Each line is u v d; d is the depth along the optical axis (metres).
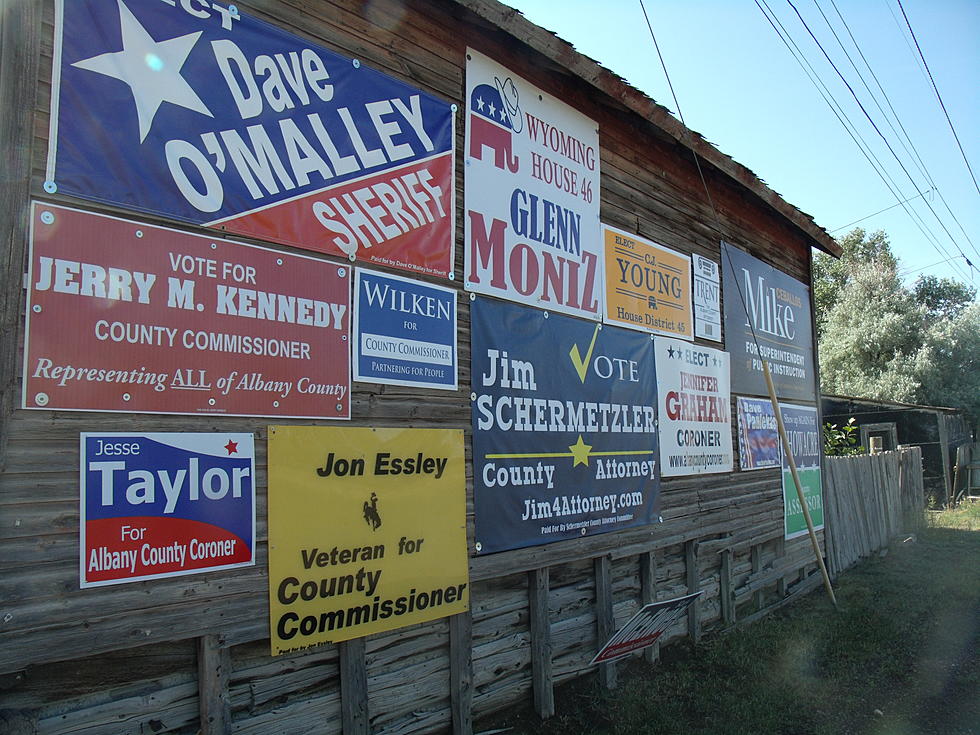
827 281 39.41
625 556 6.09
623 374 6.29
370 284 4.24
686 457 7.05
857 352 29.03
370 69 4.39
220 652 3.41
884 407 21.12
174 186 3.40
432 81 4.80
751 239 9.05
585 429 5.77
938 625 8.01
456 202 4.90
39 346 2.94
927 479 20.19
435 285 4.66
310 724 3.81
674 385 7.01
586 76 5.68
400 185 4.49
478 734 4.71
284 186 3.85
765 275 9.30
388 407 4.29
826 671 6.44
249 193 3.69
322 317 3.96
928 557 12.27
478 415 4.86
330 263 4.04
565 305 5.76
